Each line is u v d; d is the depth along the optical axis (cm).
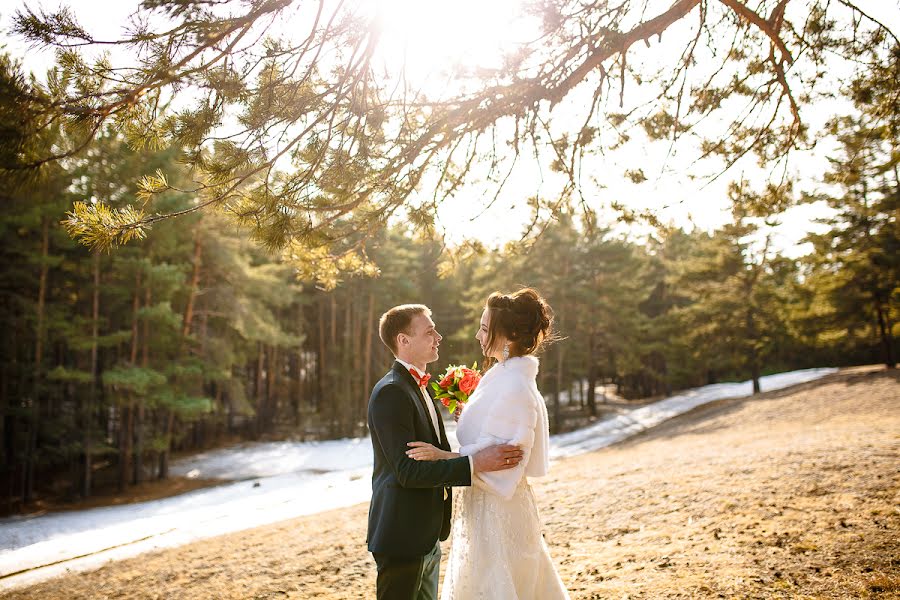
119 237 330
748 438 1377
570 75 402
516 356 295
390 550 280
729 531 528
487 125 445
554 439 2745
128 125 334
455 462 265
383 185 422
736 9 414
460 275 4009
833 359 4419
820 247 2222
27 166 298
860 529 467
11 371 2058
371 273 532
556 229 3019
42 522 1611
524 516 286
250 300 2598
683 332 3403
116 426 2566
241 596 593
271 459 2677
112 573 831
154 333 2209
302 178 381
